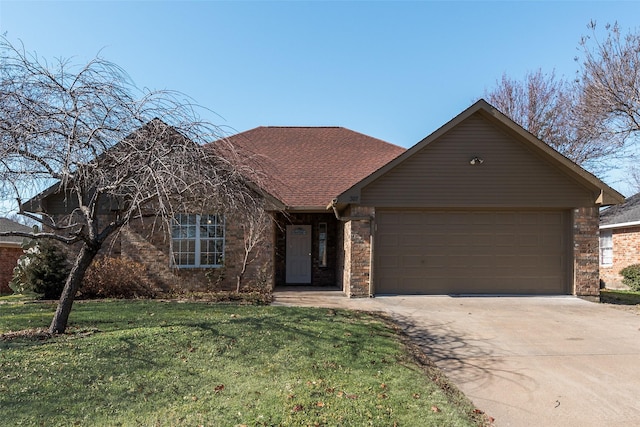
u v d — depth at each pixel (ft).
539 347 22.75
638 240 52.70
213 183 23.59
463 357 21.07
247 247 40.06
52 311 29.01
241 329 23.18
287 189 45.68
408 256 38.60
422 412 14.16
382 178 37.86
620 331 26.05
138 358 18.31
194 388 15.57
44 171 20.95
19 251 57.88
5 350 18.85
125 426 12.64
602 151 73.82
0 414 13.14
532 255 38.86
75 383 15.55
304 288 45.32
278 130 61.05
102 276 37.01
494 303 34.71
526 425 13.94
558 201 38.01
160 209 21.61
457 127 38.14
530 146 37.73
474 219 38.93
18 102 20.20
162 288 39.99
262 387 15.78
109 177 21.71
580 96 65.51
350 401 14.79
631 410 15.14
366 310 31.22
